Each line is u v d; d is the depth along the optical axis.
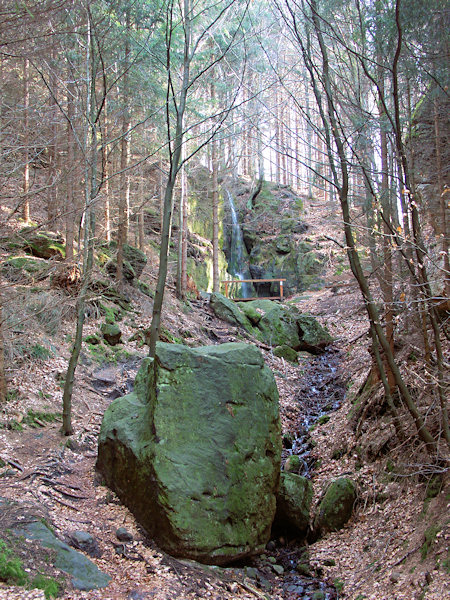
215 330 15.26
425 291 5.42
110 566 4.84
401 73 5.80
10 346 8.54
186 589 4.73
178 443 5.65
